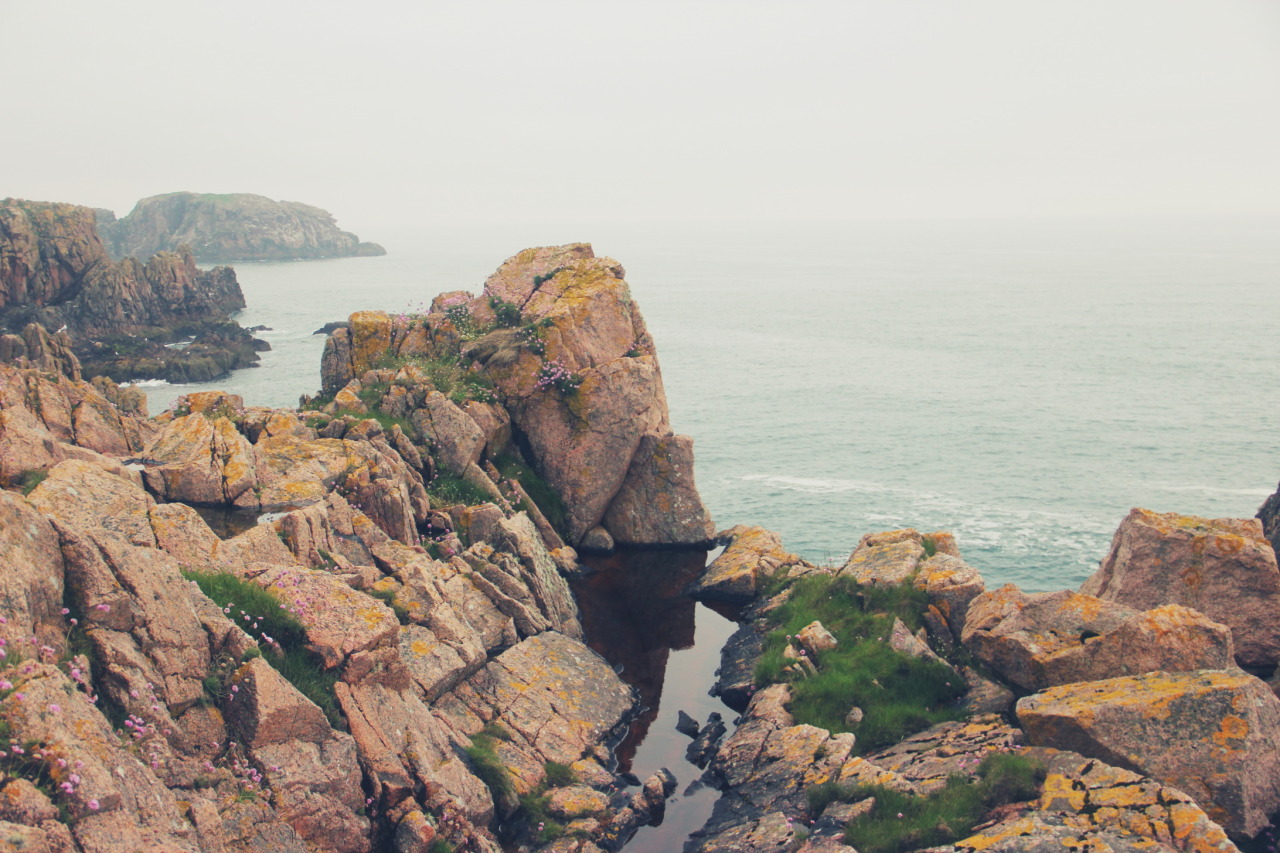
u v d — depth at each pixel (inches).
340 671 553.3
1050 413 2886.3
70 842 331.6
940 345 4635.8
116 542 484.1
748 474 2178.9
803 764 645.9
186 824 399.2
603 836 610.5
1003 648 704.4
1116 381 3476.9
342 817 486.3
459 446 1047.6
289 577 595.2
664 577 1099.9
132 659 445.4
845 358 4185.5
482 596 823.1
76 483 612.1
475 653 722.8
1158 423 2723.9
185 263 4589.1
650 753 735.1
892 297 7598.4
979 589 807.7
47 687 374.6
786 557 1090.7
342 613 578.6
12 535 423.2
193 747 456.1
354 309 5546.3
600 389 1146.0
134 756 401.4
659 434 1193.4
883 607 848.3
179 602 490.9
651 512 1184.8
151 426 971.9
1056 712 580.7
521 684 741.9
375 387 1115.3
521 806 617.3
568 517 1157.7
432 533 916.0
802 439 2539.4
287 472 829.2
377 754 530.3
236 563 617.3
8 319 3686.0
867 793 579.8
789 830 563.2
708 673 874.8
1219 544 701.9
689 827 632.4
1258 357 4020.7
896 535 960.3
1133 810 491.5
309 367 3501.5
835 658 790.5
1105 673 649.6
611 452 1156.5
